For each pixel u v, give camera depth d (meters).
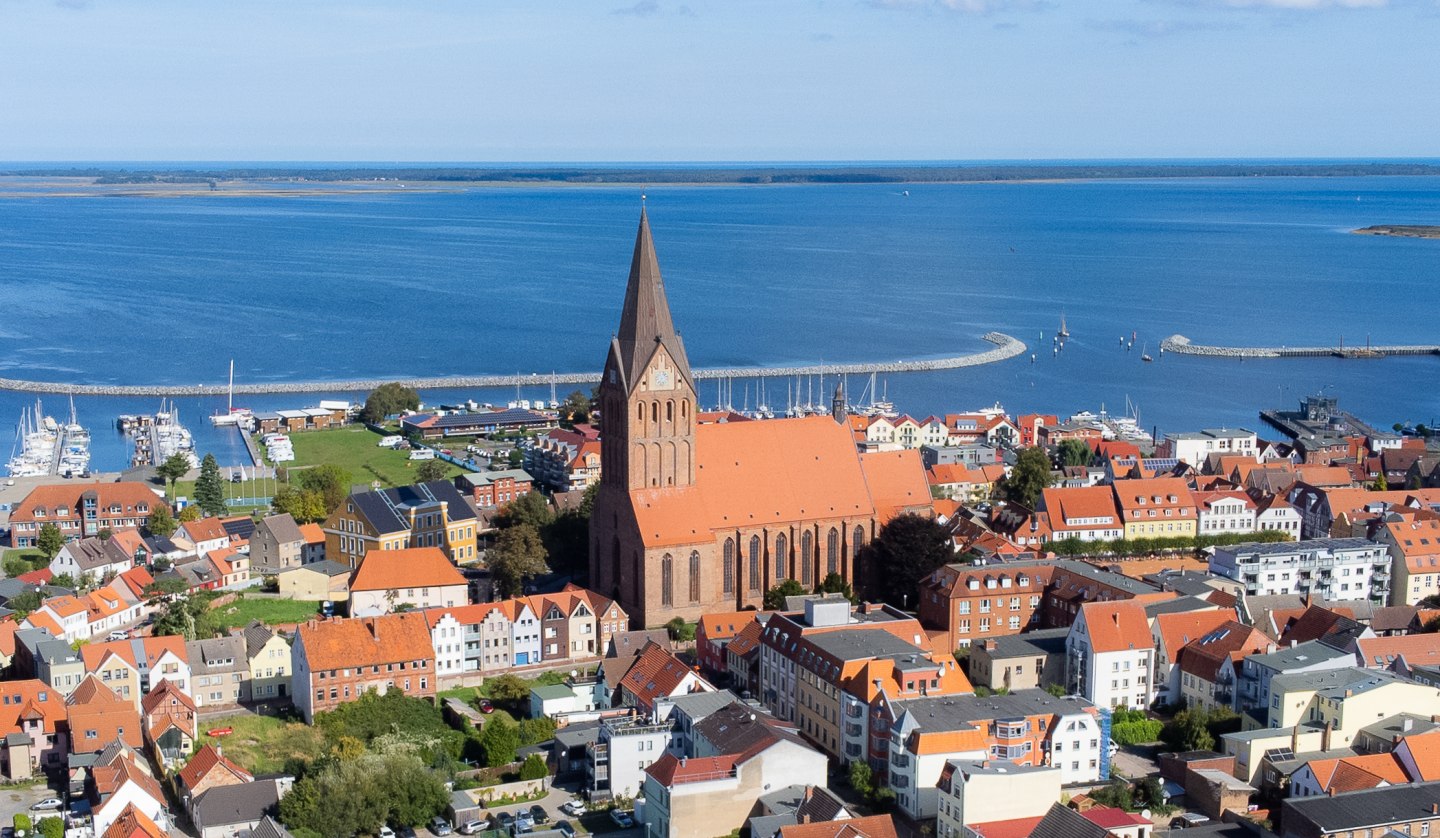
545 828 175.88
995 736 179.12
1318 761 173.25
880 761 183.00
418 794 176.75
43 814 175.62
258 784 177.38
